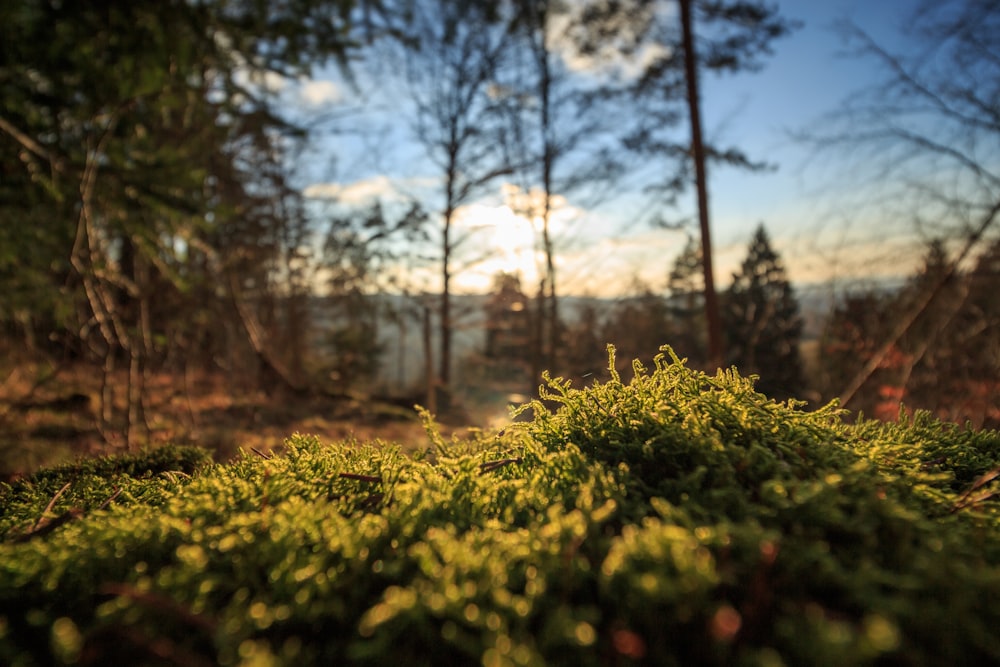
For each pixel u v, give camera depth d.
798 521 1.03
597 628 0.87
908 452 1.39
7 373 9.88
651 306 19.95
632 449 1.32
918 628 0.81
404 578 0.98
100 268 6.70
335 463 1.43
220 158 10.73
